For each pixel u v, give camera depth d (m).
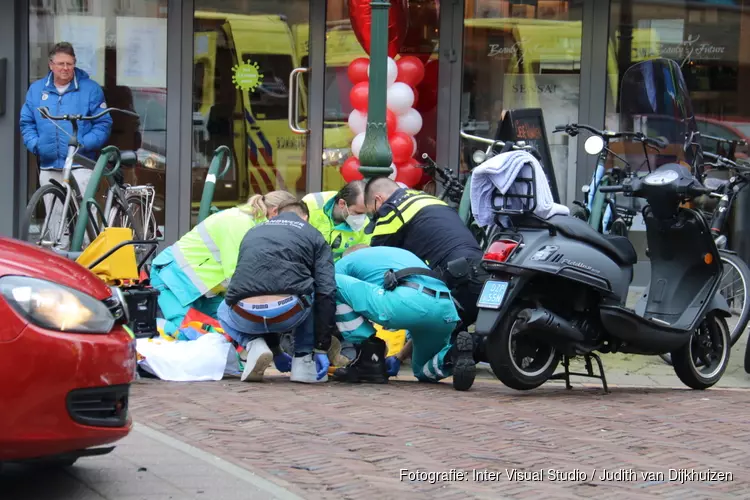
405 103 41.41
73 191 35.44
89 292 17.69
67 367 16.78
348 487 18.97
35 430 16.58
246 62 46.53
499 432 23.23
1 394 16.33
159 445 21.30
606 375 32.19
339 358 29.88
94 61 46.00
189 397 25.95
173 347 28.84
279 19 46.50
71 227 35.62
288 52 46.62
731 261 33.22
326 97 46.66
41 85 41.91
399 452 21.36
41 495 18.19
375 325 31.33
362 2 40.69
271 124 46.75
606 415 25.23
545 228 26.94
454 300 29.03
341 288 28.67
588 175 46.56
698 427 24.36
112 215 37.22
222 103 46.59
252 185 46.91
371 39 33.28
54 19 45.56
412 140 42.00
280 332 28.38
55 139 41.59
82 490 18.44
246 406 25.11
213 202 46.84
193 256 30.80
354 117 42.12
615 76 46.44
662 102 34.47
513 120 38.06
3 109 44.62
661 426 24.33
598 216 36.00
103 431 17.41
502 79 46.75
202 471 19.56
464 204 35.22
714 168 36.84
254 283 27.69
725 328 30.06
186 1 46.03
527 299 26.81
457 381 27.89
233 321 28.56
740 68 46.31
